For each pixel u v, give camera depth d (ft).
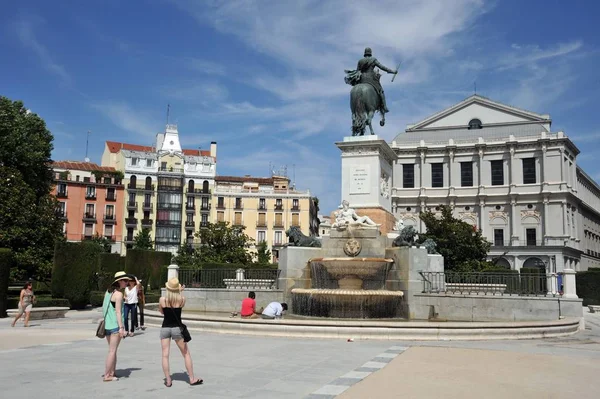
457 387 29.07
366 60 81.10
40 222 128.16
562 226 273.33
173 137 320.29
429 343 47.96
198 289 73.82
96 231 275.80
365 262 66.28
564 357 40.37
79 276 97.71
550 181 278.05
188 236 291.79
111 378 30.32
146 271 147.33
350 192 76.59
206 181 297.74
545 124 299.17
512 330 52.11
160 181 289.74
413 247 66.49
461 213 294.87
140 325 60.13
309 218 301.22
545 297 62.44
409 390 28.19
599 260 345.72
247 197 298.15
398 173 306.76
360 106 78.95
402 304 65.51
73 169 281.13
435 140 310.24
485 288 71.67
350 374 32.60
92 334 55.06
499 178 290.97
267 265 143.74
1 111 148.97
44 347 44.57
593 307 117.80
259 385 29.43
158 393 27.40
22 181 131.23
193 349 42.98
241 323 52.49
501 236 286.87
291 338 50.06
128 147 315.99
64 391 27.68
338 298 63.10
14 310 81.61
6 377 31.37
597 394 27.99
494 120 309.63
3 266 78.33
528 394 27.71
